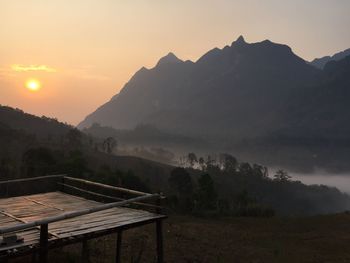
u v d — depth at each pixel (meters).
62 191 14.88
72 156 57.50
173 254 19.56
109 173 54.31
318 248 24.12
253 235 27.45
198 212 48.41
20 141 111.06
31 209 11.59
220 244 23.36
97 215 10.79
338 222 32.06
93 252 16.36
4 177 49.66
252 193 155.88
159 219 10.67
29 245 7.95
